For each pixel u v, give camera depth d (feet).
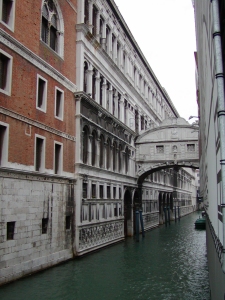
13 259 45.57
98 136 77.46
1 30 45.19
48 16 59.98
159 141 105.70
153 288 47.03
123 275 54.03
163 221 161.38
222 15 16.29
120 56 99.86
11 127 46.73
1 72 46.39
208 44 21.39
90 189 71.67
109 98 88.48
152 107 141.79
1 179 43.91
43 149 54.95
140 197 113.50
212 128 22.71
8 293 41.42
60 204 59.11
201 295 43.73
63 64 63.67
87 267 58.03
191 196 296.10
